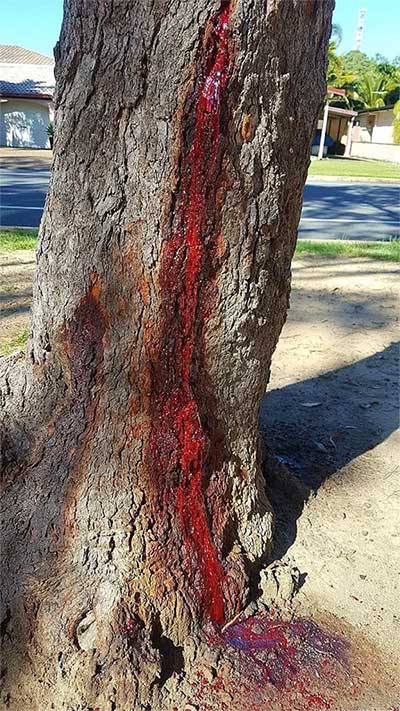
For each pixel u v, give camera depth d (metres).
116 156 1.43
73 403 1.68
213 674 1.65
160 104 1.35
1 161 18.12
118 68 1.36
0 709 1.54
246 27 1.29
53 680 1.55
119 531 1.63
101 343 1.59
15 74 29.61
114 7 1.33
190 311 1.52
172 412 1.61
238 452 1.82
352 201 12.28
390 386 3.57
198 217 1.43
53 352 1.70
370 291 5.44
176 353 1.55
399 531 2.28
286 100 1.44
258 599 1.87
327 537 2.21
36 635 1.59
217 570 1.76
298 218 1.68
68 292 1.59
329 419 3.15
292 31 1.39
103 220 1.49
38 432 1.77
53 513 1.68
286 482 2.40
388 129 36.41
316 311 4.85
